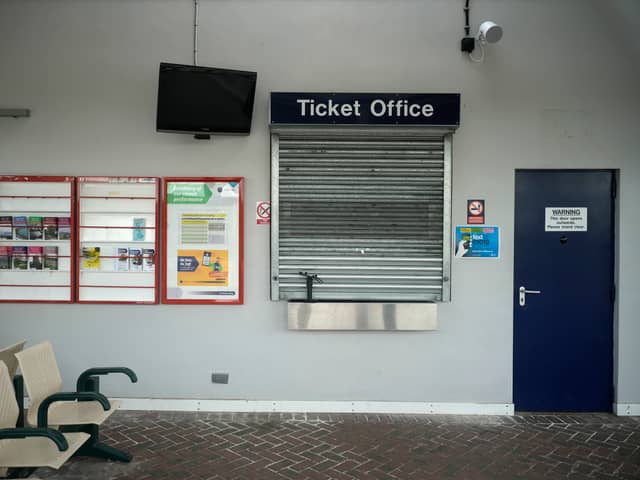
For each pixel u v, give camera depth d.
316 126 4.99
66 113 5.14
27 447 3.25
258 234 5.16
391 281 5.14
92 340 5.15
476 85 5.15
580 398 5.22
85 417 3.74
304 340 5.16
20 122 5.15
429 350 5.17
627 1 5.11
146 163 5.16
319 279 5.13
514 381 5.22
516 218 5.22
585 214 5.21
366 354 5.16
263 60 5.14
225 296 5.12
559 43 5.13
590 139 5.16
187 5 5.12
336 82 5.15
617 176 5.19
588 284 5.22
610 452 4.31
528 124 5.16
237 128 4.93
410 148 5.11
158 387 5.16
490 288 5.18
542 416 5.13
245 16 5.13
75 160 5.16
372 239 5.14
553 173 5.21
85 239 5.08
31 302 5.13
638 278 5.16
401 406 5.16
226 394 5.17
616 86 5.14
